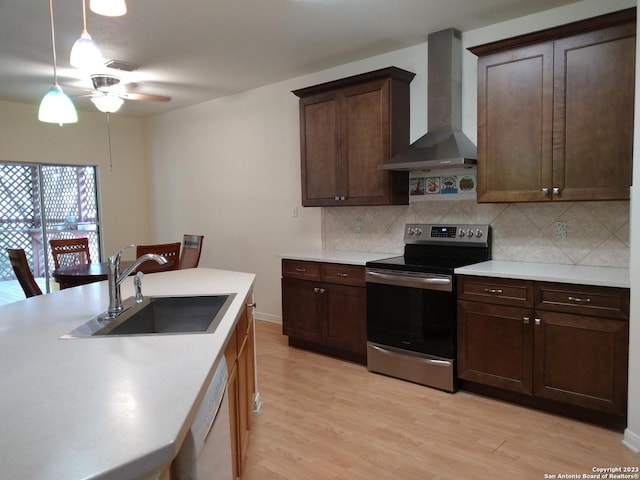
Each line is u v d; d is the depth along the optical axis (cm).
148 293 237
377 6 298
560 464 224
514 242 335
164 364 133
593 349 253
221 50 376
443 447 243
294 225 483
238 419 199
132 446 87
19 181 550
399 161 343
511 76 295
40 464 81
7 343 155
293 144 475
